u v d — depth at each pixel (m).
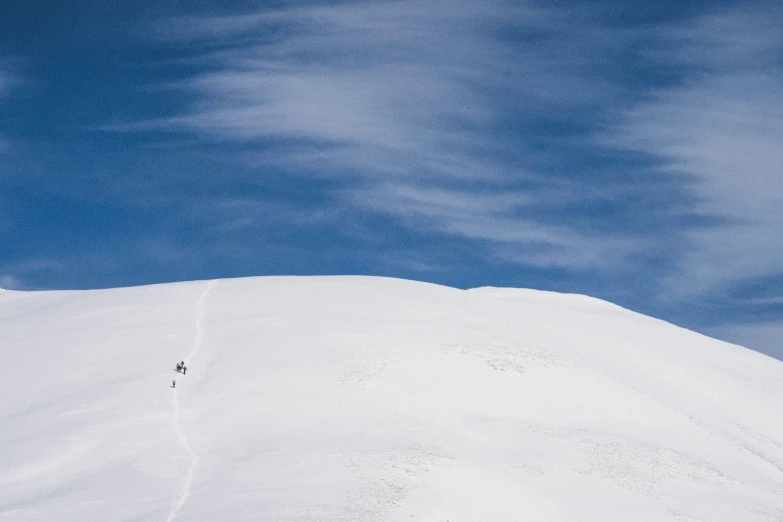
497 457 44.81
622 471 45.03
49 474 40.94
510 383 54.72
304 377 52.09
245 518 33.59
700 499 43.97
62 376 54.84
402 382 52.62
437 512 35.94
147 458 41.59
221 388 50.47
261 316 65.19
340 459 40.62
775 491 48.12
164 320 65.69
